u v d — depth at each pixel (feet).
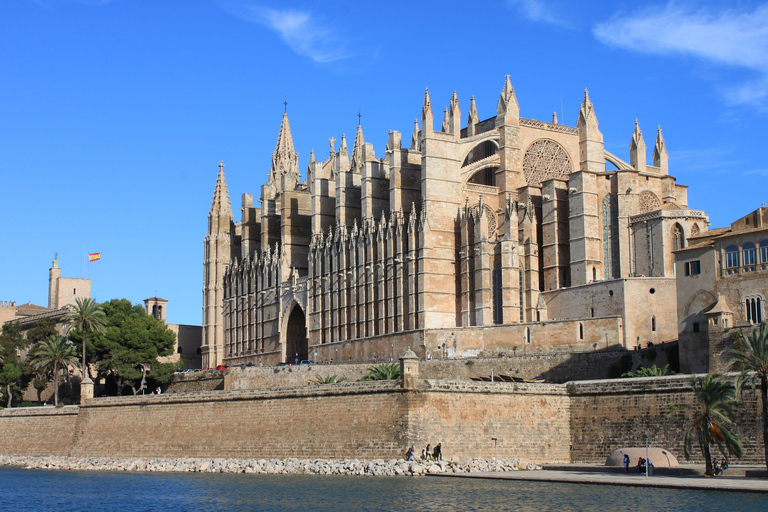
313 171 495.00
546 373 332.19
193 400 325.83
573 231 404.98
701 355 294.87
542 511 195.00
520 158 440.04
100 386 493.36
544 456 276.21
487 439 273.13
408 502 212.84
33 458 371.76
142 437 339.36
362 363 378.53
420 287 409.69
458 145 425.69
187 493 249.34
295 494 232.94
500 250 399.85
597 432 272.31
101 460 341.62
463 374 346.95
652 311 341.21
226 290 565.53
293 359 500.33
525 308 404.36
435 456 266.57
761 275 282.56
